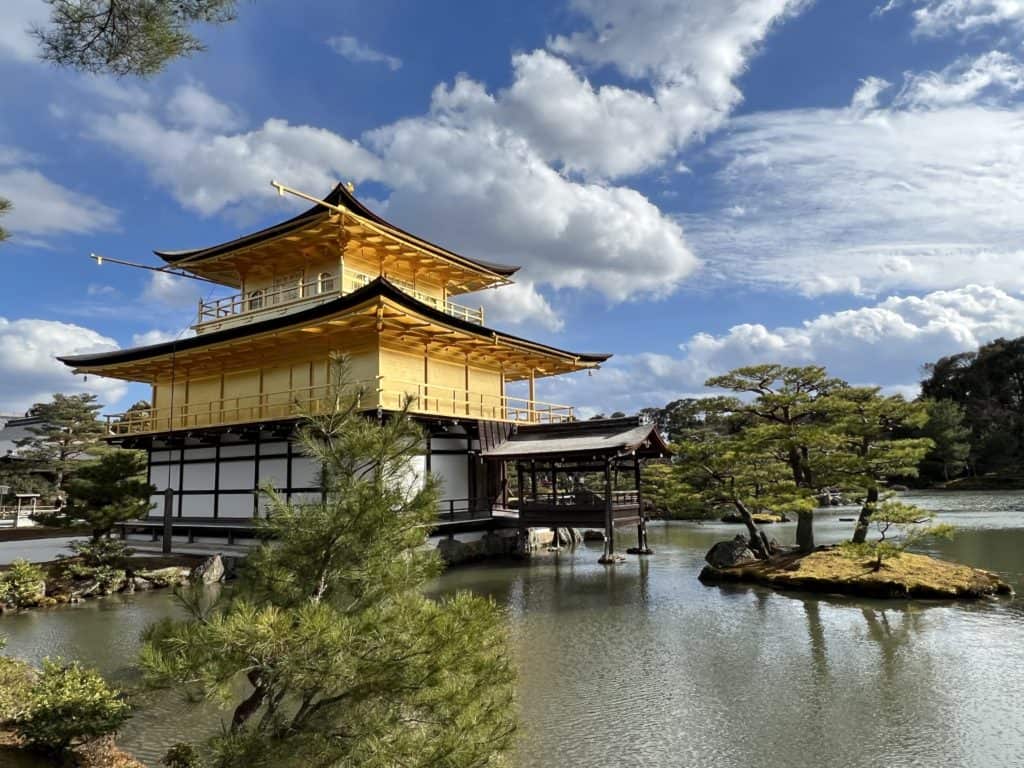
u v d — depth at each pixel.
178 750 8.26
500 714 5.90
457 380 31.70
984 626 15.32
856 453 23.39
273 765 4.79
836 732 9.57
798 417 24.39
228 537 27.95
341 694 5.19
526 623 16.23
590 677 12.07
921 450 20.69
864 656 13.16
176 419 32.72
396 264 32.53
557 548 31.95
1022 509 48.50
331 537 5.77
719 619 16.39
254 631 4.63
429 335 27.72
